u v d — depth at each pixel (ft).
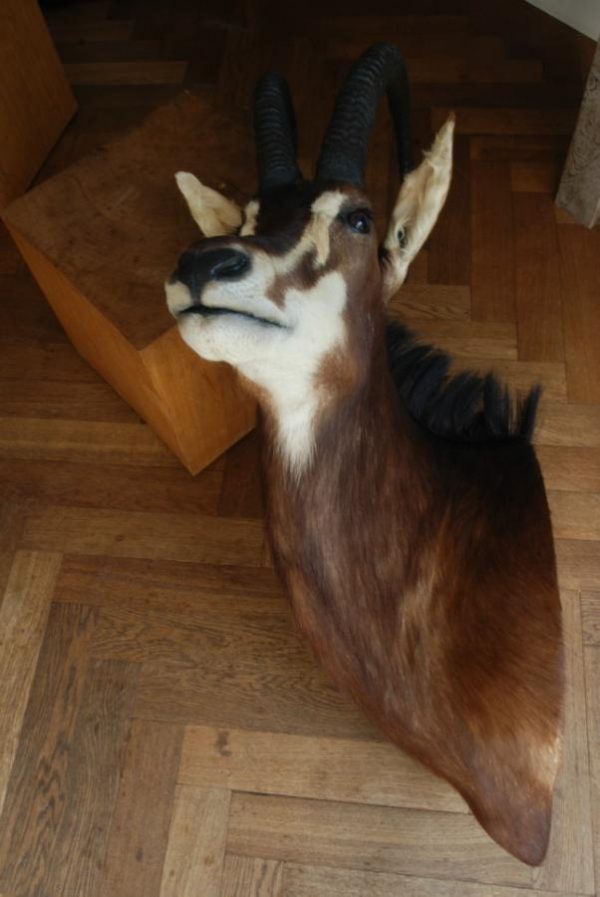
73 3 11.43
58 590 7.76
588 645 7.16
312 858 6.61
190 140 7.10
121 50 10.98
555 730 5.53
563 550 7.55
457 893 6.43
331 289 4.50
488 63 10.28
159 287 6.42
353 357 4.74
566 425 8.11
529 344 8.54
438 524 5.37
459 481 5.63
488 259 9.00
